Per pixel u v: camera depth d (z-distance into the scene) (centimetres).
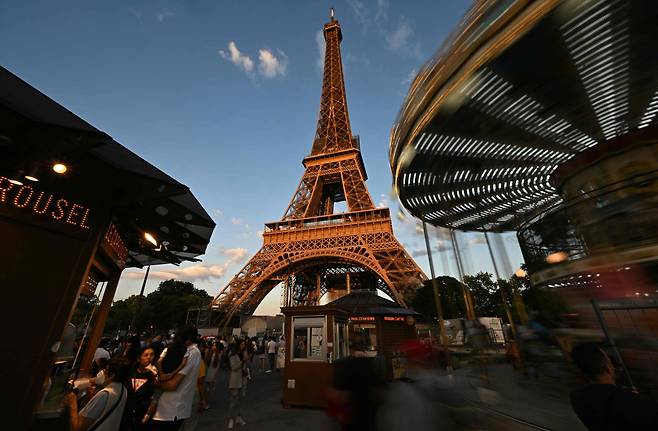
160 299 7094
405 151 352
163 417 432
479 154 392
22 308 452
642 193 373
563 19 193
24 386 435
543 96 284
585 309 489
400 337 1688
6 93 350
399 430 176
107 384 376
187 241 807
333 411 186
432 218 587
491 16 217
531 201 639
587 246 453
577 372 418
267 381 1641
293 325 1090
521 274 618
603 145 404
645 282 420
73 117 431
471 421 254
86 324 773
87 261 541
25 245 467
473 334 525
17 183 450
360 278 5538
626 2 182
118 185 569
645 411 200
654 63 250
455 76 253
